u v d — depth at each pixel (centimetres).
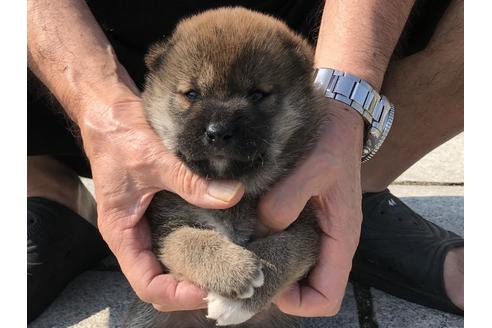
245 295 39
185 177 40
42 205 53
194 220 44
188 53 45
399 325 50
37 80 53
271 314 48
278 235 42
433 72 55
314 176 41
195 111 42
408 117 57
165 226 43
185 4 58
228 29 44
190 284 40
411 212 56
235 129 41
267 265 41
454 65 54
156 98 45
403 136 58
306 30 60
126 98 44
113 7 57
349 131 43
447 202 68
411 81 56
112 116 42
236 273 39
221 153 41
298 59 45
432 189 72
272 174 43
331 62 46
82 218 56
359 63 45
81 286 55
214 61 43
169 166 40
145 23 58
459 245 53
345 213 42
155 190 41
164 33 59
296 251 42
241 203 44
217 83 43
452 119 58
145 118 44
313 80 45
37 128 55
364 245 54
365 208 55
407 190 72
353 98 44
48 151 56
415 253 52
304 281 43
